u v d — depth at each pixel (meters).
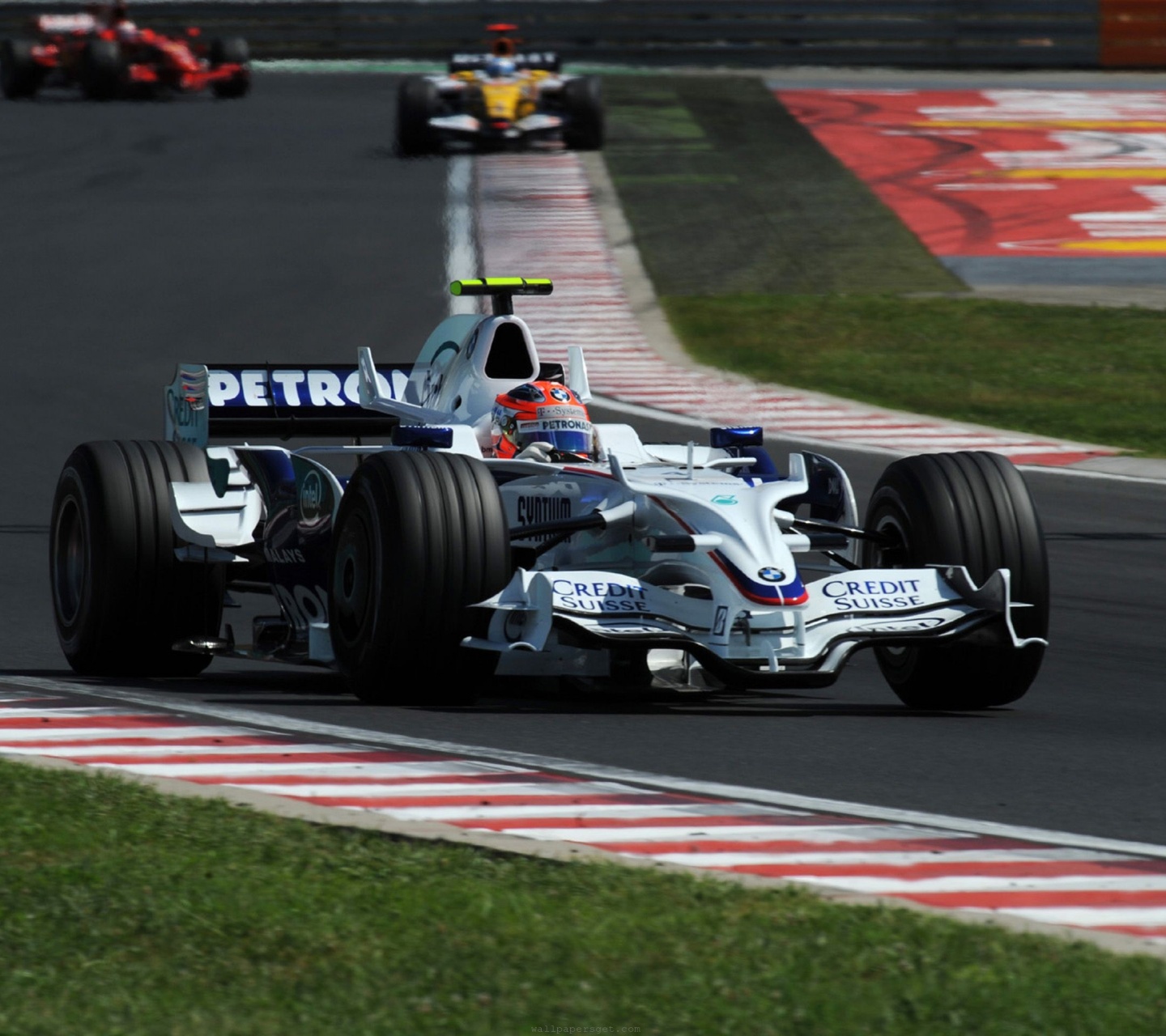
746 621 23.69
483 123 104.31
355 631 24.81
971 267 80.56
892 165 104.06
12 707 24.77
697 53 139.75
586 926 15.11
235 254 80.12
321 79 135.00
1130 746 23.61
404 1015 13.31
